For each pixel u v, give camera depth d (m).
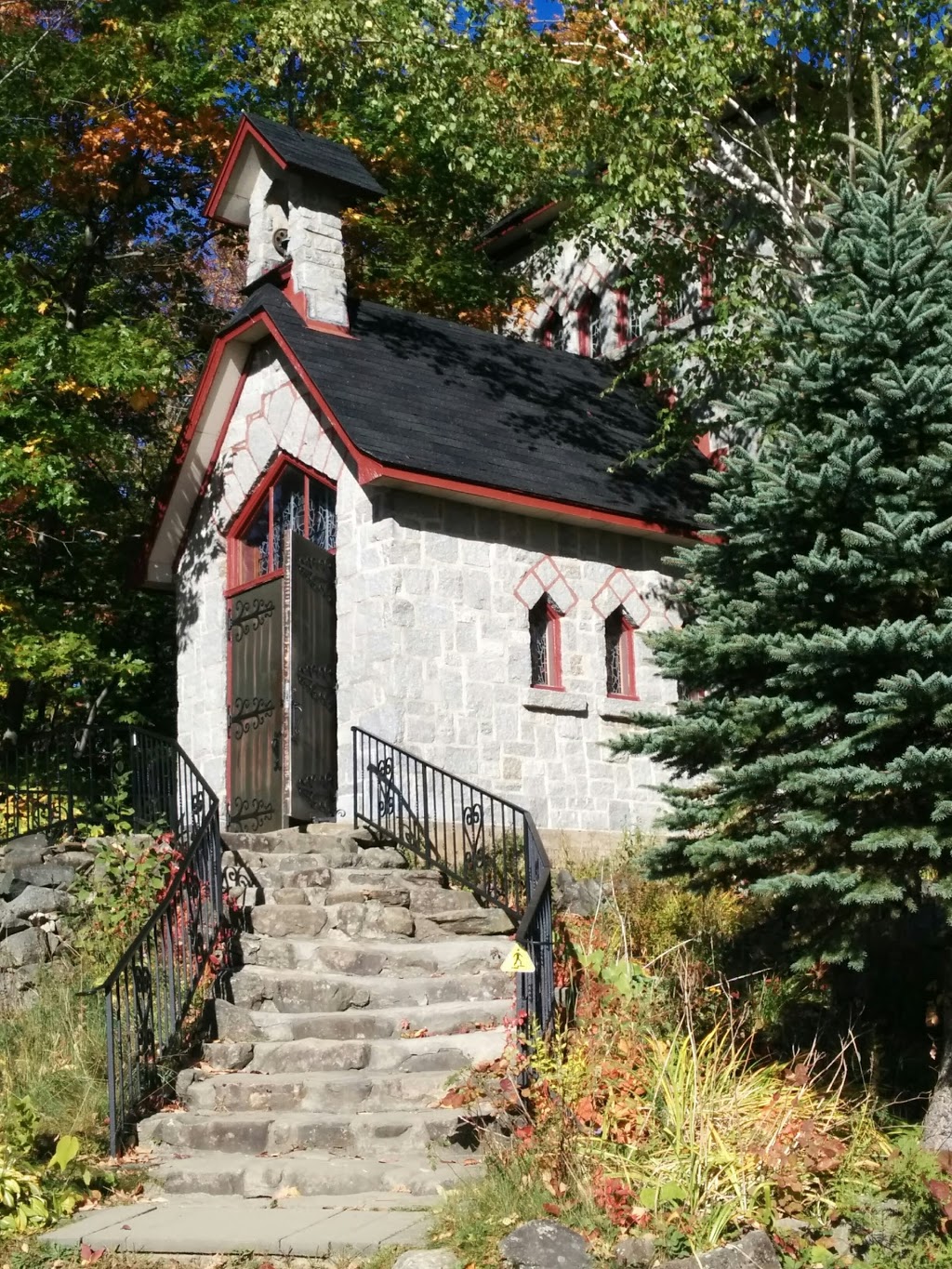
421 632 14.87
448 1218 7.52
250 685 16.50
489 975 11.04
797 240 16.34
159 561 18.45
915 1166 7.76
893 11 15.00
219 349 16.92
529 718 15.52
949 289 9.34
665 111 15.00
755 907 12.05
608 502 16.03
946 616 8.80
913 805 8.85
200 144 20.81
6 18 19.06
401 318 18.12
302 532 16.39
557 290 22.91
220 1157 8.77
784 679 9.19
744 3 15.31
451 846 14.56
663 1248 7.05
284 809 14.70
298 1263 7.22
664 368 16.61
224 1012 10.26
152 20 20.44
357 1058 9.81
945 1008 9.26
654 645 10.03
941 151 15.39
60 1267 7.29
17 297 17.00
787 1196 7.68
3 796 12.81
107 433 17.61
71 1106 9.23
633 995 9.82
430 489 14.80
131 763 13.49
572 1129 8.06
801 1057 9.85
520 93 15.86
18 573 19.00
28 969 11.38
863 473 8.88
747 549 9.72
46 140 19.05
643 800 16.28
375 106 16.61
